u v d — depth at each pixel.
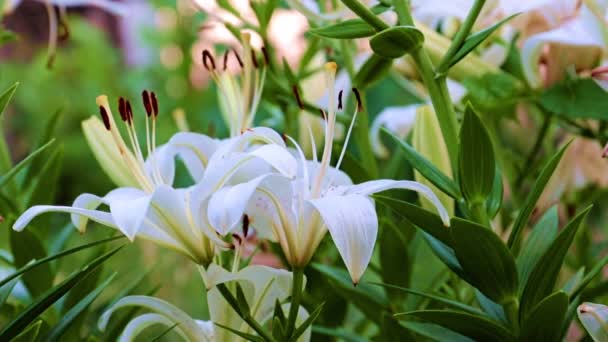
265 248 1.34
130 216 1.02
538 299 1.09
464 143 1.07
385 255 1.24
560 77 1.30
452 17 1.37
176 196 1.06
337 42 1.33
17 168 1.09
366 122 1.29
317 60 1.43
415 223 1.08
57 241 1.27
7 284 1.10
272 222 1.07
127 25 3.04
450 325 1.08
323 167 1.09
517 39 1.32
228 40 1.40
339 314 1.31
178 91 2.64
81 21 3.13
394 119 1.45
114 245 1.48
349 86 1.40
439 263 1.28
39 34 3.34
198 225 1.06
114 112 2.40
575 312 1.12
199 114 2.32
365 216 1.02
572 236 1.06
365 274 1.36
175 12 2.57
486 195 1.09
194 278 1.77
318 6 1.32
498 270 1.08
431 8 1.30
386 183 1.05
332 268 1.24
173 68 2.71
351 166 1.25
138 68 2.97
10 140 3.11
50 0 1.36
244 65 1.20
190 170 1.17
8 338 1.03
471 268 1.08
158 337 1.11
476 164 1.08
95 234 1.89
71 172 2.98
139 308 1.18
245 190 1.03
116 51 3.12
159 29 2.80
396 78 1.43
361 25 1.11
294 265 1.08
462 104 1.37
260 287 1.11
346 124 1.31
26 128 3.08
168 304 1.12
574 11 1.28
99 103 1.11
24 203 1.29
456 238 1.06
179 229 1.07
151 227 1.07
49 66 1.37
